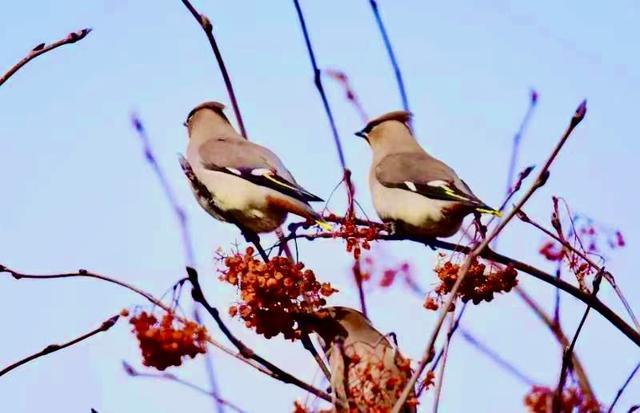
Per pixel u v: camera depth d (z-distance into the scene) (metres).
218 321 8.95
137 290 9.12
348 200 10.80
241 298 9.86
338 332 10.30
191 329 8.89
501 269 10.66
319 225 10.75
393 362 9.55
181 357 8.88
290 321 9.88
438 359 9.09
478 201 13.38
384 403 8.97
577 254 10.59
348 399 8.84
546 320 9.49
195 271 8.97
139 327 8.89
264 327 9.88
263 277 9.71
